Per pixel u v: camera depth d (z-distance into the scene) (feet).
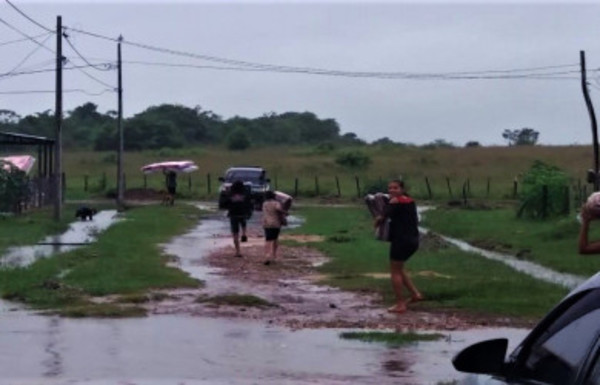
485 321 49.21
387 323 48.55
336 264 74.69
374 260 77.36
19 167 154.40
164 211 148.25
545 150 320.50
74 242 94.94
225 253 83.76
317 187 221.46
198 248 89.10
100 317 49.70
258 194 150.82
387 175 276.21
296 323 48.39
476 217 139.74
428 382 34.91
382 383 34.83
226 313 51.34
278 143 467.11
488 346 15.70
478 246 100.42
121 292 57.88
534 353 14.96
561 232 100.78
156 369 37.06
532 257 85.46
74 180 264.31
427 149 342.03
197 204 183.83
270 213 77.30
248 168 159.43
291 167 294.46
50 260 73.72
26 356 39.29
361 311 52.54
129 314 50.42
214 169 292.20
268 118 498.69
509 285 59.77
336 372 36.76
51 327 46.50
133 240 94.53
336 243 94.63
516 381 14.94
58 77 127.13
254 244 94.12
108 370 36.76
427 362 38.63
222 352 40.60
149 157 334.65
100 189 228.22
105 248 84.84
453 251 87.56
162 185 244.63
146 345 42.04
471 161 304.71
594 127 148.36
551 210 127.85
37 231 106.11
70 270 68.03
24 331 45.27
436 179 268.21
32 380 34.83
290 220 136.98
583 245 22.35
